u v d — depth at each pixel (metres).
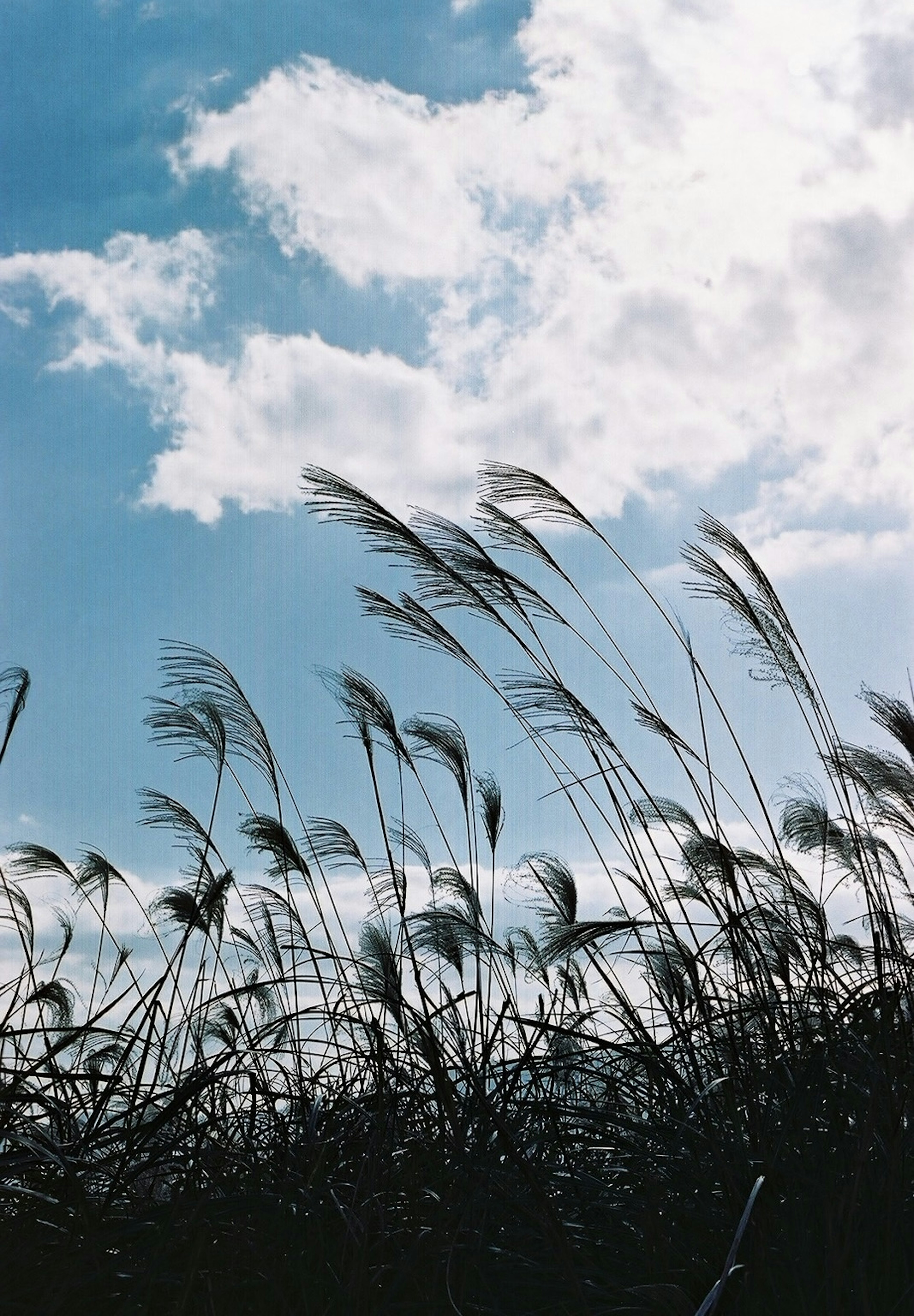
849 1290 2.54
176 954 4.46
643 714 4.64
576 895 5.58
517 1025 3.87
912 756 4.75
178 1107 3.46
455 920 4.55
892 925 3.94
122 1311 2.53
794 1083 3.43
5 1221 3.01
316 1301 2.60
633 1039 3.80
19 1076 3.43
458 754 5.78
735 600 4.77
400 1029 3.81
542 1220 2.74
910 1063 3.41
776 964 4.06
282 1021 3.85
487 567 4.73
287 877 5.81
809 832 5.14
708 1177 3.09
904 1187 2.99
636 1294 2.62
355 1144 3.59
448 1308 2.56
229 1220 2.91
